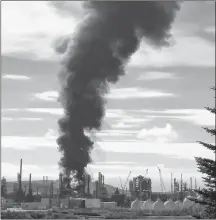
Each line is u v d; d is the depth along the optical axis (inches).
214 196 1496.1
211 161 1457.9
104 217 3041.3
